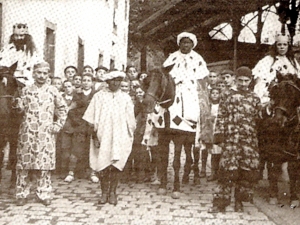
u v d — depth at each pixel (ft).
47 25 38.42
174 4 44.47
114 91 20.61
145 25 52.08
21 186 19.61
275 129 19.47
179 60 23.89
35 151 19.39
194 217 18.30
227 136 18.94
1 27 32.89
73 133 26.27
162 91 21.89
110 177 20.33
